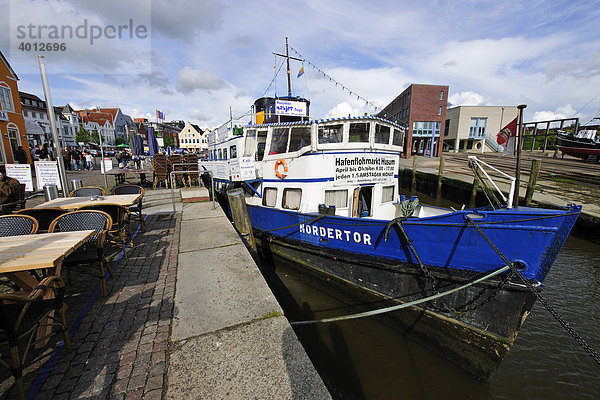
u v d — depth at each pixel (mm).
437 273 4562
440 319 4656
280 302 6234
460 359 4520
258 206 8102
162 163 14344
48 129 38625
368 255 5512
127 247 5613
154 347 2775
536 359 5008
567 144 27828
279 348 2750
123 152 26422
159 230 6766
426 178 21359
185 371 2477
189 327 3080
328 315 5824
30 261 2572
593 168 20656
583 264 8688
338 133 6449
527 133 43094
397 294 5160
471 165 5379
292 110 9391
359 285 5738
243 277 4246
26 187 8156
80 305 3543
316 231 6395
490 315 4172
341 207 6703
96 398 2211
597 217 9859
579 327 5910
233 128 11414
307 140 6637
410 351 4855
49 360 2623
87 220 4184
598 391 4383
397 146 7391
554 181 16578
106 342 2857
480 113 45875
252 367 2510
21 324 2287
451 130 48781
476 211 4164
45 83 6406
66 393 2260
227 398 2205
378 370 4477
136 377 2418
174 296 3732
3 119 21500
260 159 8766
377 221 5223
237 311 3367
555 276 8031
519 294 3891
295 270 7207
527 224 3779
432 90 36281
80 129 58594
